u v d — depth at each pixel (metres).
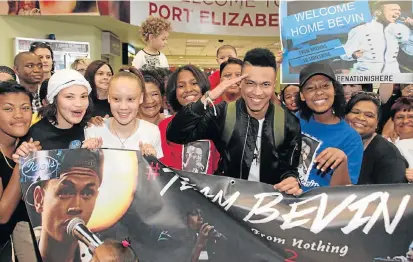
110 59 10.21
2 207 2.02
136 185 2.04
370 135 2.78
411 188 1.99
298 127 2.29
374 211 1.98
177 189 2.05
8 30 6.88
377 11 2.61
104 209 2.02
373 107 2.75
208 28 6.49
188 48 14.21
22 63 3.65
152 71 3.10
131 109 2.19
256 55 2.17
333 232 1.98
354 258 1.98
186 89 2.82
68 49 6.39
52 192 1.99
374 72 2.64
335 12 2.65
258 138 2.27
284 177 2.21
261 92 2.16
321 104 2.36
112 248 2.01
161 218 2.03
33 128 2.21
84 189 2.01
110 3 6.29
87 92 2.24
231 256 2.02
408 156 2.85
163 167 2.06
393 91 3.34
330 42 2.67
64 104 2.17
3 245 2.11
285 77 2.74
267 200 2.03
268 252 2.01
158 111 2.97
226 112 2.29
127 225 2.02
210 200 2.04
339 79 2.68
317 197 2.02
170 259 2.02
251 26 6.64
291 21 2.71
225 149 2.32
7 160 2.09
